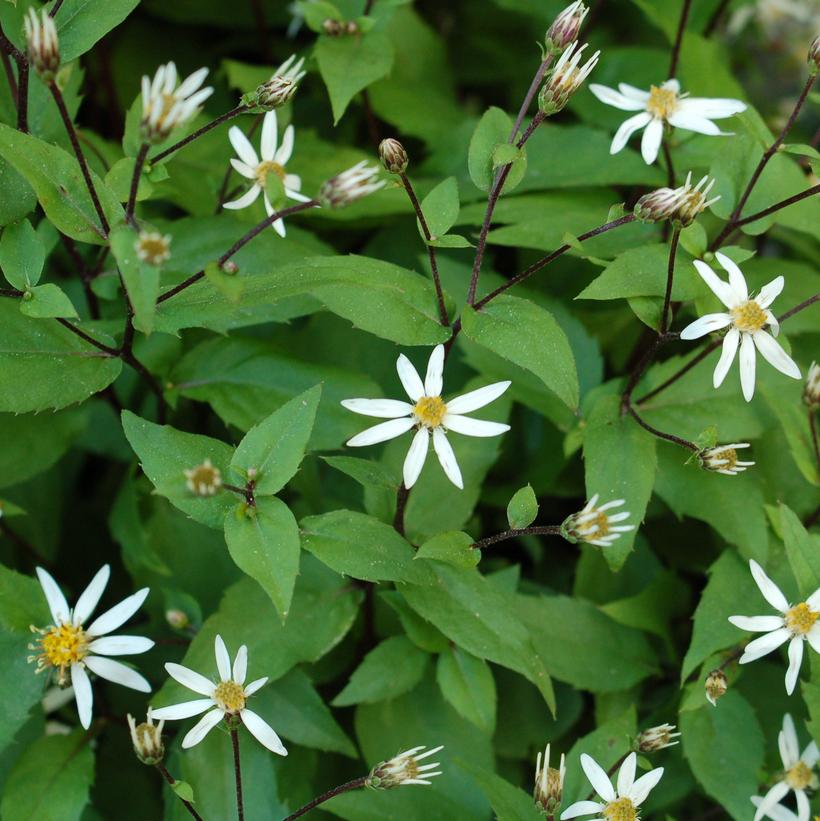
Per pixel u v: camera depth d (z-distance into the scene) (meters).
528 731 0.42
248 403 0.40
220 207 0.43
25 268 0.36
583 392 0.42
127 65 0.48
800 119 0.58
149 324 0.33
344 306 0.36
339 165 0.45
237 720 0.36
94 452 0.44
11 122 0.39
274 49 0.49
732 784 0.39
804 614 0.37
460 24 0.52
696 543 0.44
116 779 0.42
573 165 0.44
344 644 0.41
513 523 0.36
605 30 0.51
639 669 0.41
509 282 0.36
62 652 0.36
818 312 0.43
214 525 0.35
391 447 0.40
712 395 0.41
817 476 0.40
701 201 0.36
